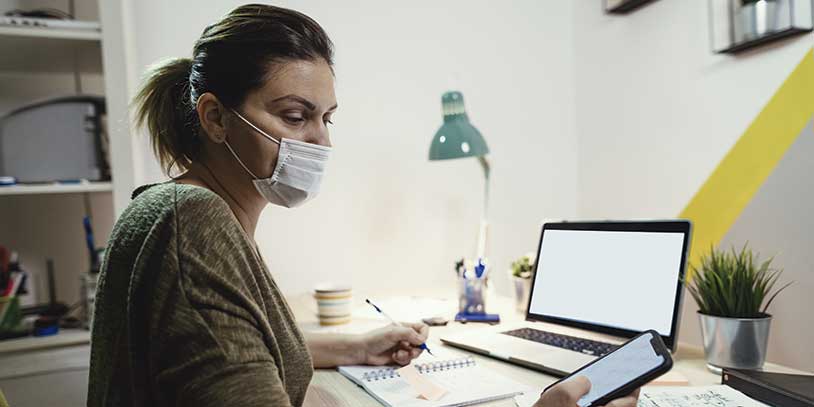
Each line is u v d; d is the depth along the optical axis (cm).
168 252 62
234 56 74
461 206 216
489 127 219
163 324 60
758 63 158
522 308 154
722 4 163
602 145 219
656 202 195
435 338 130
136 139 161
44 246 174
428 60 210
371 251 204
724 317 100
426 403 86
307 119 80
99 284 68
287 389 75
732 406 82
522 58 223
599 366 79
